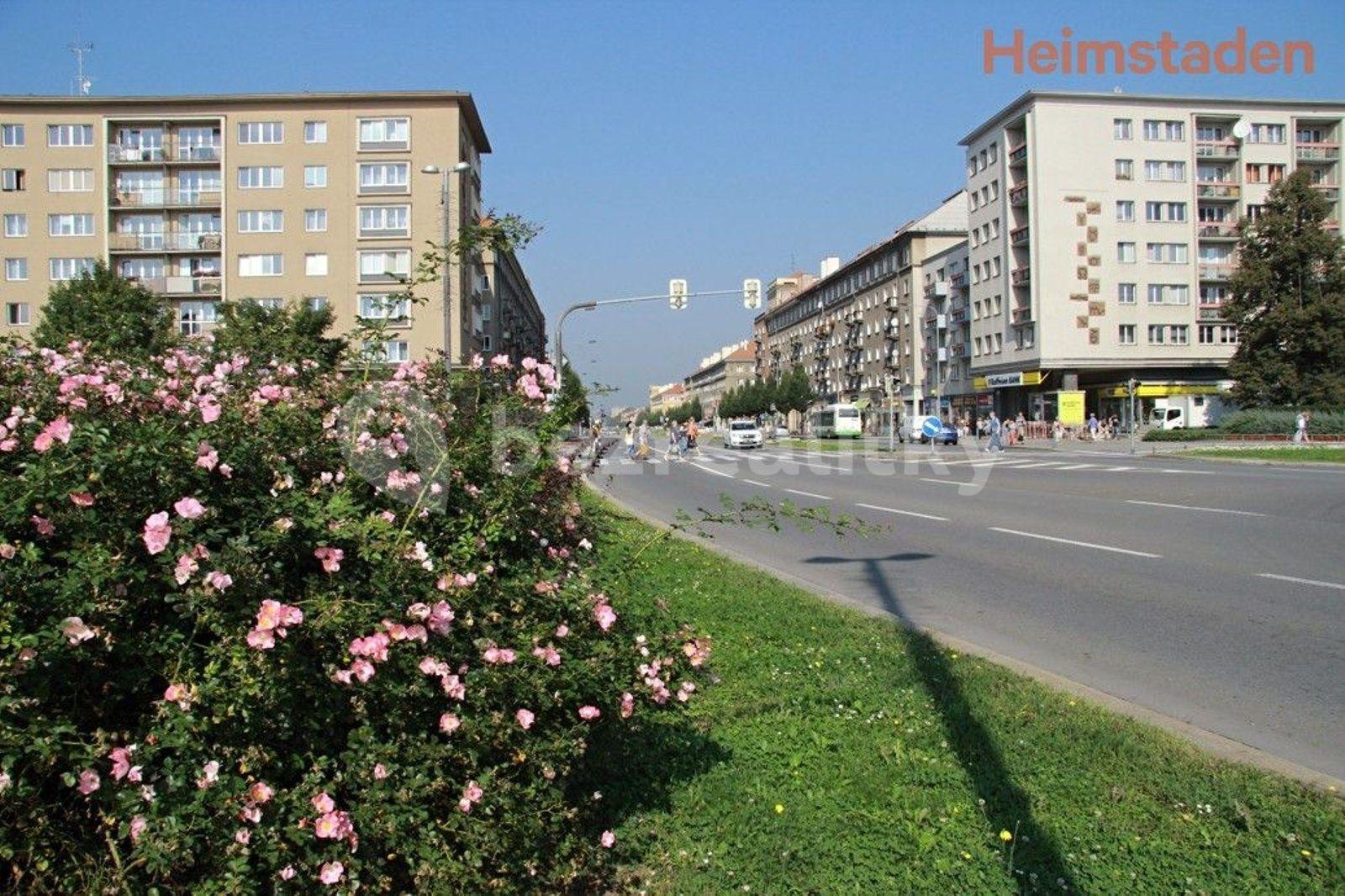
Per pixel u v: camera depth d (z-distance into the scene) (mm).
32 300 66125
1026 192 69688
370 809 2883
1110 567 11562
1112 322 68188
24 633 2635
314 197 64312
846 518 5391
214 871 2668
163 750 2742
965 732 5281
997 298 74500
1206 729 5578
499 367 4535
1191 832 4051
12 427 3244
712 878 3682
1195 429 56250
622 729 4137
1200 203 69688
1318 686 6379
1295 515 16906
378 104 64062
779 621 8180
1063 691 6086
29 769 2633
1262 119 69625
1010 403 75375
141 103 65375
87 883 2639
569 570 4074
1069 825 4133
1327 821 4086
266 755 2838
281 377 4824
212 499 3070
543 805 3400
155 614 2924
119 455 2928
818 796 4422
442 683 3178
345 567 3223
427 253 4875
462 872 3018
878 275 102375
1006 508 19656
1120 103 68062
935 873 3732
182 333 7418
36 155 65812
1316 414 52594
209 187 66125
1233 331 69750
